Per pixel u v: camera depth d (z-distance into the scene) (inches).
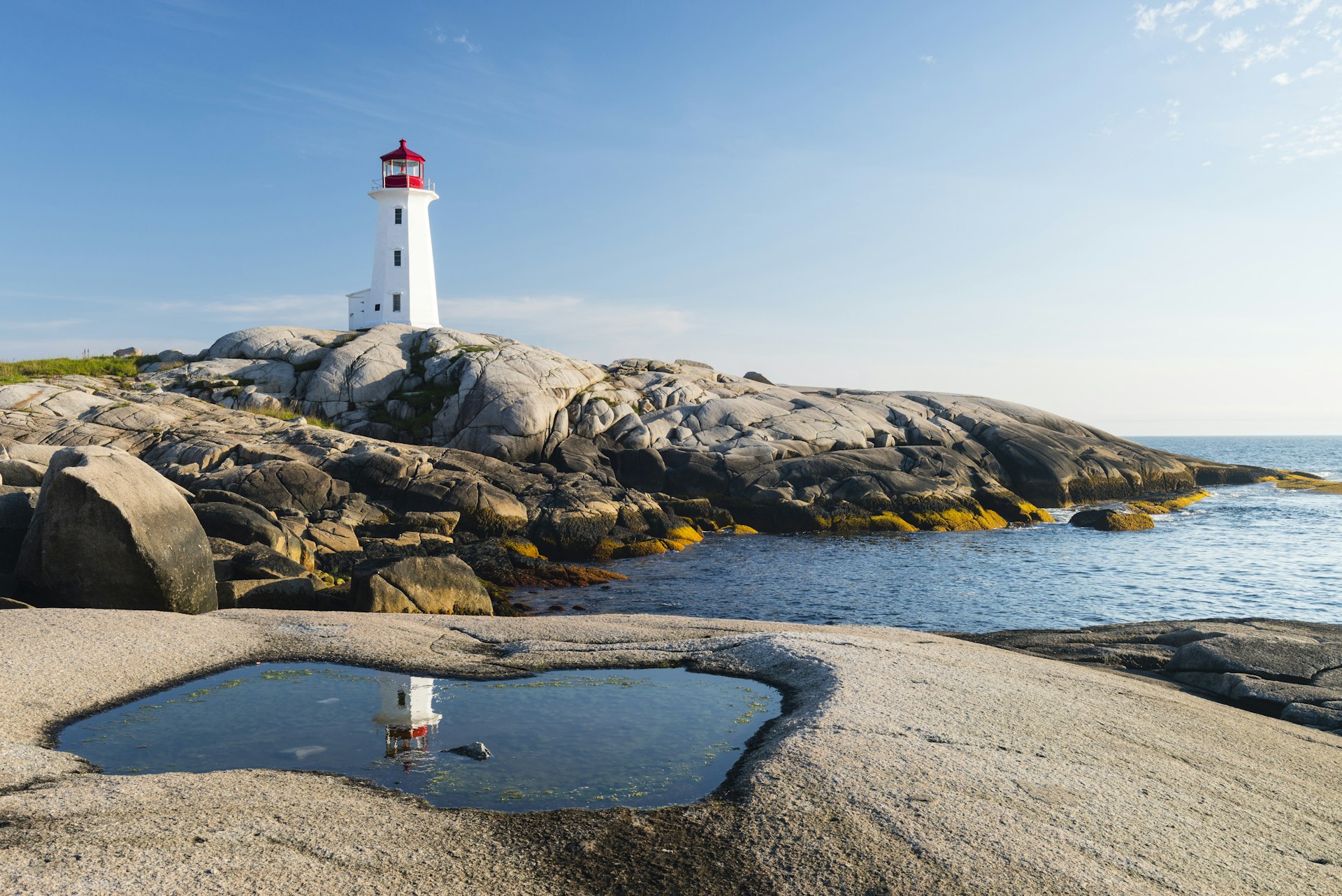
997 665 526.9
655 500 1777.8
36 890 221.8
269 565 863.1
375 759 366.0
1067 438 2352.4
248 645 557.3
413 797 314.7
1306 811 326.0
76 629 528.7
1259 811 320.8
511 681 499.8
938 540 1701.5
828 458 1990.7
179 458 1497.3
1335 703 488.7
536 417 1926.7
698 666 530.6
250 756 367.6
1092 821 292.2
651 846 269.7
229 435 1611.7
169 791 301.4
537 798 320.2
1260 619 751.1
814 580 1246.3
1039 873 252.2
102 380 1994.3
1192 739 404.5
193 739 388.2
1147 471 2401.6
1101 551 1560.0
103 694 443.2
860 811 289.0
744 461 1937.7
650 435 2023.9
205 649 538.3
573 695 470.3
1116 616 1042.7
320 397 2044.8
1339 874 271.0
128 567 666.2
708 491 1893.5
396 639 585.6
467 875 248.5
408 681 496.1
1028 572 1338.6
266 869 242.5
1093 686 494.0
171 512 711.7
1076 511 2108.8
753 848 267.1
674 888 245.3
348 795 308.8
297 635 585.9
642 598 1099.3
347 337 2285.9
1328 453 7445.9
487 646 589.3
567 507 1523.1
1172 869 263.0
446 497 1480.1
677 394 2252.7
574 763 362.0
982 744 364.5
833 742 353.4
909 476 1973.4
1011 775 328.2
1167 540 1707.7
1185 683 562.6
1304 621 740.0
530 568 1211.9
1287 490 2802.7
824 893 242.2
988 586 1217.4
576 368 2224.4
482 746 373.4
